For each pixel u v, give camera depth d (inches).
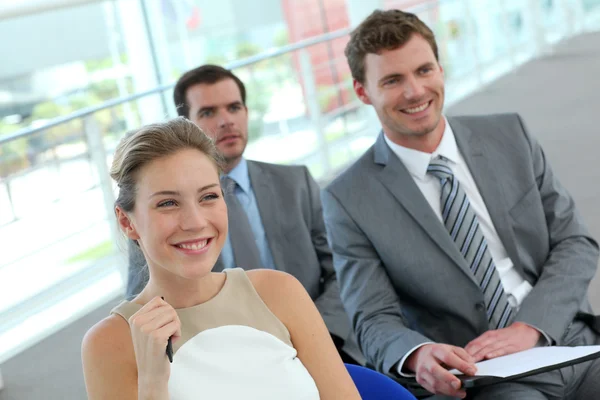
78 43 408.2
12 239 219.3
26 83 403.9
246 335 73.9
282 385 72.8
